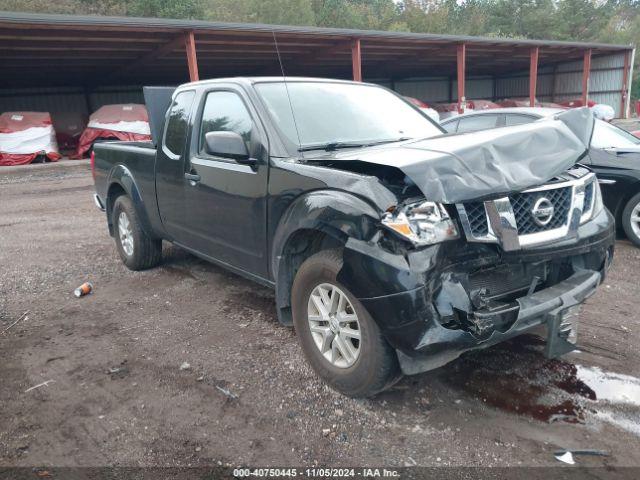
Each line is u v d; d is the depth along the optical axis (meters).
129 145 5.63
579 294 2.91
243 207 3.72
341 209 2.80
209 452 2.69
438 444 2.70
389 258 2.61
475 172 2.68
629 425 2.82
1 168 16.55
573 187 3.08
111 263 6.09
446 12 62.66
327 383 3.21
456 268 2.69
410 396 3.14
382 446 2.70
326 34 19.45
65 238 7.54
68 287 5.29
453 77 41.47
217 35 18.19
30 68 22.66
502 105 29.06
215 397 3.19
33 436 2.86
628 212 6.14
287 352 3.73
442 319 2.64
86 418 3.01
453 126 7.95
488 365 3.46
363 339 2.87
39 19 13.99
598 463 2.53
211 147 3.42
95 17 14.83
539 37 66.69
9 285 5.40
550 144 3.06
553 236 2.93
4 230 8.31
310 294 3.20
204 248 4.43
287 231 3.21
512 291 2.95
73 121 25.05
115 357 3.74
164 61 24.45
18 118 18.47
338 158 3.01
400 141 3.92
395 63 30.86
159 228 5.10
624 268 5.41
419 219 2.59
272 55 24.11
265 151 3.50
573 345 3.04
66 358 3.75
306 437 2.79
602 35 68.31
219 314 4.45
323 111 3.97
